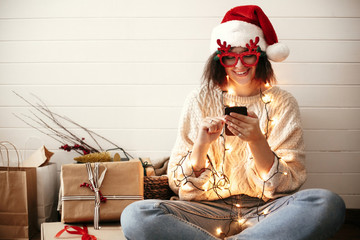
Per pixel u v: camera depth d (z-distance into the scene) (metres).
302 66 2.14
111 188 1.74
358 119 2.17
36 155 2.00
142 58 2.16
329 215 1.22
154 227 1.28
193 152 1.52
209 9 2.13
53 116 2.20
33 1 2.15
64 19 2.16
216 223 1.47
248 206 1.57
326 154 2.18
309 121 2.17
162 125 2.19
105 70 2.18
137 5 2.14
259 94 1.70
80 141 2.16
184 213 1.41
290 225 1.24
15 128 2.21
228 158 1.61
